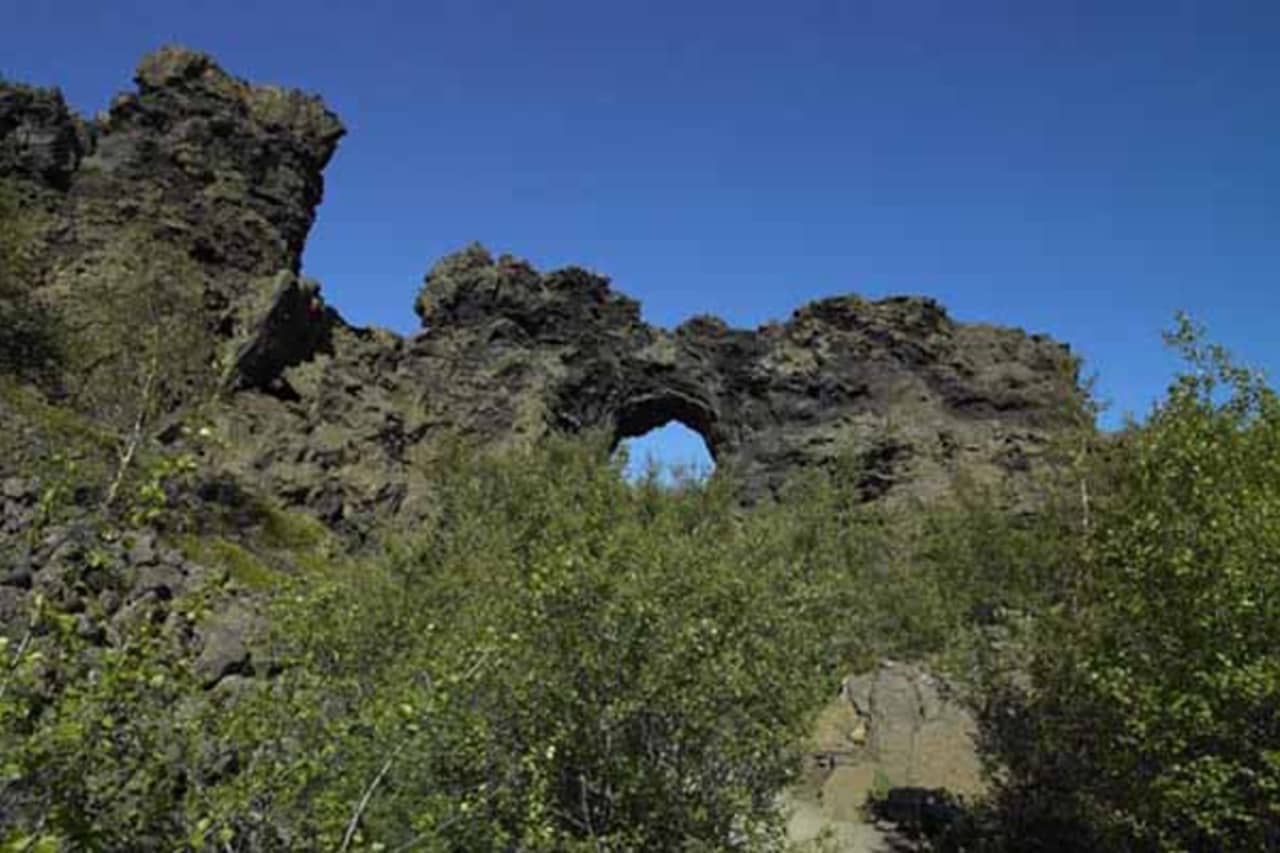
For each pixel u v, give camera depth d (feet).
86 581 22.52
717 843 38.29
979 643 61.62
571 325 307.37
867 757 85.51
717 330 318.86
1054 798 55.31
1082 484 56.95
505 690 36.04
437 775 31.12
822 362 298.15
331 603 43.45
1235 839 38.29
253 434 175.42
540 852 33.24
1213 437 44.96
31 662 18.15
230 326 196.95
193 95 234.38
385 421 212.64
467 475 167.73
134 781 20.42
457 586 59.93
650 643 37.65
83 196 202.39
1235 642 37.35
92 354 124.98
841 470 249.34
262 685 28.45
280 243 224.94
